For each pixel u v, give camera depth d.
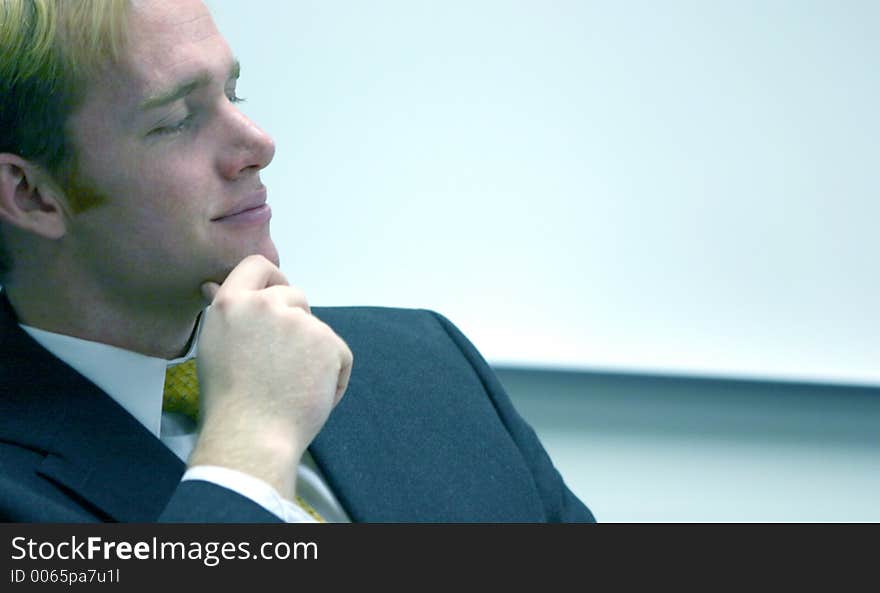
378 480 2.67
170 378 2.63
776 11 5.38
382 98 5.38
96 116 2.37
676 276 5.54
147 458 2.44
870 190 5.48
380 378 2.91
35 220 2.47
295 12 5.29
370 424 2.78
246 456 2.21
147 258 2.48
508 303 5.54
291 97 5.34
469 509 2.73
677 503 5.51
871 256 5.52
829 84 5.42
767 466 5.57
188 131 2.44
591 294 5.54
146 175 2.41
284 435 2.26
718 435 5.59
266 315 2.35
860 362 5.56
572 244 5.51
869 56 5.39
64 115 2.37
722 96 5.43
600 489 5.52
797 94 5.43
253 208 2.54
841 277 5.54
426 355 3.06
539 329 5.55
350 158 5.41
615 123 5.44
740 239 5.52
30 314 2.57
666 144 5.46
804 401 5.59
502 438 2.96
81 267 2.51
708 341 5.57
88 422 2.43
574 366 5.54
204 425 2.27
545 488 2.99
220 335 2.34
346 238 5.46
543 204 5.48
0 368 2.48
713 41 5.39
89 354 2.54
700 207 5.50
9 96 2.38
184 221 2.45
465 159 5.43
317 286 5.48
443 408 2.92
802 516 5.51
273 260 2.58
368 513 2.60
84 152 2.39
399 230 5.47
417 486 2.71
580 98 5.42
